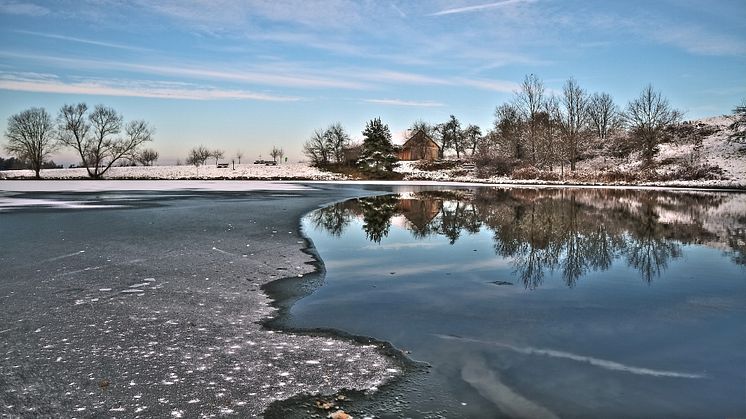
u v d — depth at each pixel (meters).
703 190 38.50
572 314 6.14
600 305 6.57
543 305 6.53
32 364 4.28
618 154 66.62
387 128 74.94
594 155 68.25
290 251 9.83
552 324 5.74
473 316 6.00
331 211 19.48
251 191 33.53
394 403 3.76
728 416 3.63
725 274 8.57
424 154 94.19
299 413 3.57
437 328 5.54
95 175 72.75
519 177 58.81
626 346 5.05
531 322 5.80
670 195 32.22
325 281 7.65
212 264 8.43
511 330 5.51
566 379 4.23
